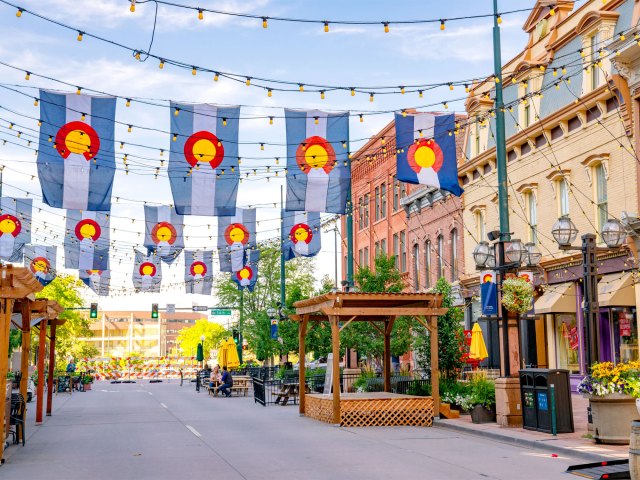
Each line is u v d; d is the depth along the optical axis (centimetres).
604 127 2466
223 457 1380
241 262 3534
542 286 2814
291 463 1297
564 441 1445
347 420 1933
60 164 1728
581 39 2600
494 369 3056
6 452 1477
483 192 3356
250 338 4991
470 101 3431
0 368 1327
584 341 2598
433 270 3956
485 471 1184
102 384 5972
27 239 2989
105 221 3005
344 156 1925
